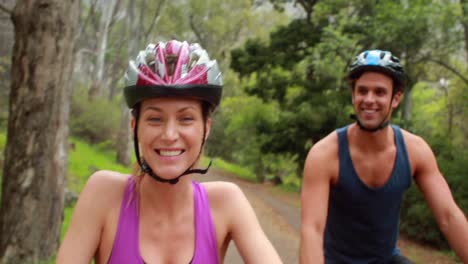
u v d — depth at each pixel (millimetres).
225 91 44312
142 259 1629
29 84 5984
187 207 1681
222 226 1705
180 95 1541
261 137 22766
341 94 19719
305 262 2490
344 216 2848
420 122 22469
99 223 1664
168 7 40750
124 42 40281
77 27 6289
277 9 23891
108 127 27391
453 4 14367
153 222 1655
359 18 18500
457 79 20312
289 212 15984
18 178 6027
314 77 21562
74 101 26656
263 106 29781
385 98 2631
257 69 22156
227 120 39250
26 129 6012
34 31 5930
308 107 19719
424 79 22062
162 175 1568
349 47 16984
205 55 1627
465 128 19953
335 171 2732
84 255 1639
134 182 1690
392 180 2744
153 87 1529
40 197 6098
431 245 11859
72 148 20703
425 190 2803
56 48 6035
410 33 15281
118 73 40594
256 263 1667
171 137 1551
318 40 20469
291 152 21797
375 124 2615
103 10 34156
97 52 33438
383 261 2916
